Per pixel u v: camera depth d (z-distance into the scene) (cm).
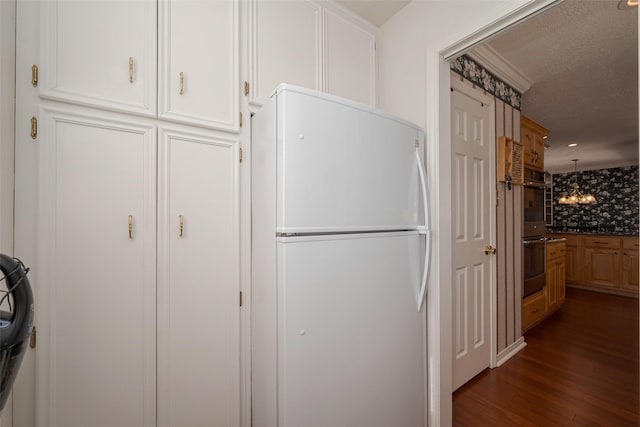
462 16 134
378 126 124
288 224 99
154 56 107
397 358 130
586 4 163
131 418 102
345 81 162
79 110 94
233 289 124
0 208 80
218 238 120
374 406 121
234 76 125
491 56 212
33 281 87
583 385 197
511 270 248
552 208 693
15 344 54
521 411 171
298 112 102
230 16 125
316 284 104
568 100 296
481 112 216
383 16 171
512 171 243
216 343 119
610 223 605
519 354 243
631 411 170
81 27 95
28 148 87
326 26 156
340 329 110
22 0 87
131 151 103
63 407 91
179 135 112
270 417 107
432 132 147
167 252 109
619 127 376
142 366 104
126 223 101
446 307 149
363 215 118
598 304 387
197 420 114
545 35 192
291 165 100
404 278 133
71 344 92
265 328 113
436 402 145
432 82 147
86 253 95
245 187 129
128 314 101
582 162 574
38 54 89
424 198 138
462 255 196
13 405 85
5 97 82
